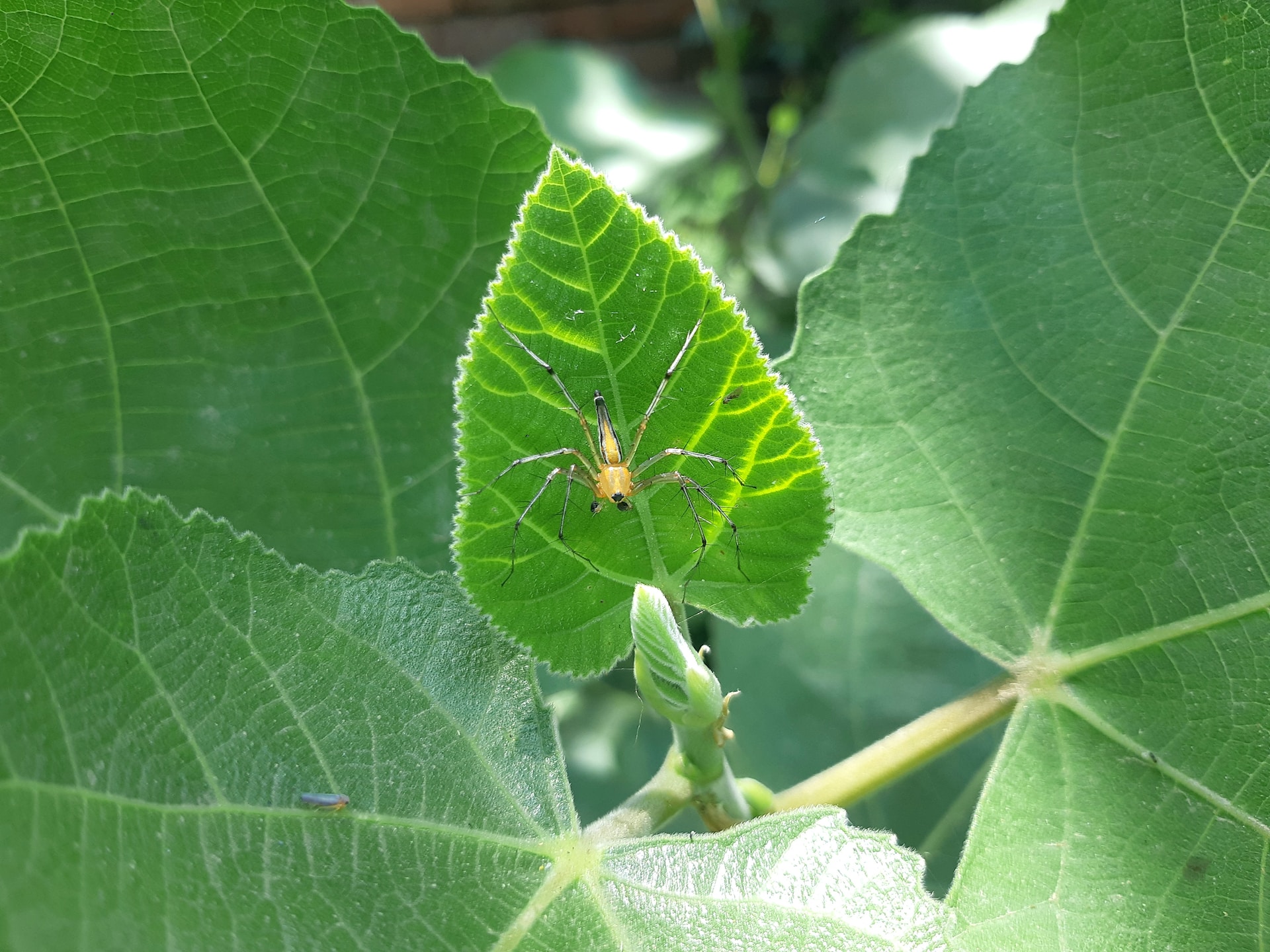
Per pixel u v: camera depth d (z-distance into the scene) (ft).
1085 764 0.33
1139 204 0.36
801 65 1.34
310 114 0.34
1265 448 0.34
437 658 0.31
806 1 1.33
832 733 0.50
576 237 0.27
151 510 0.28
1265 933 0.30
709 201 0.98
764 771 0.49
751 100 1.35
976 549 0.36
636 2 1.55
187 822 0.26
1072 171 0.36
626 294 0.28
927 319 0.37
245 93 0.34
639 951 0.28
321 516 0.37
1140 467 0.35
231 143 0.34
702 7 1.08
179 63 0.33
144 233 0.35
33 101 0.32
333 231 0.36
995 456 0.36
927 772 0.49
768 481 0.30
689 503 0.31
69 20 0.31
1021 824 0.32
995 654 0.35
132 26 0.32
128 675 0.26
